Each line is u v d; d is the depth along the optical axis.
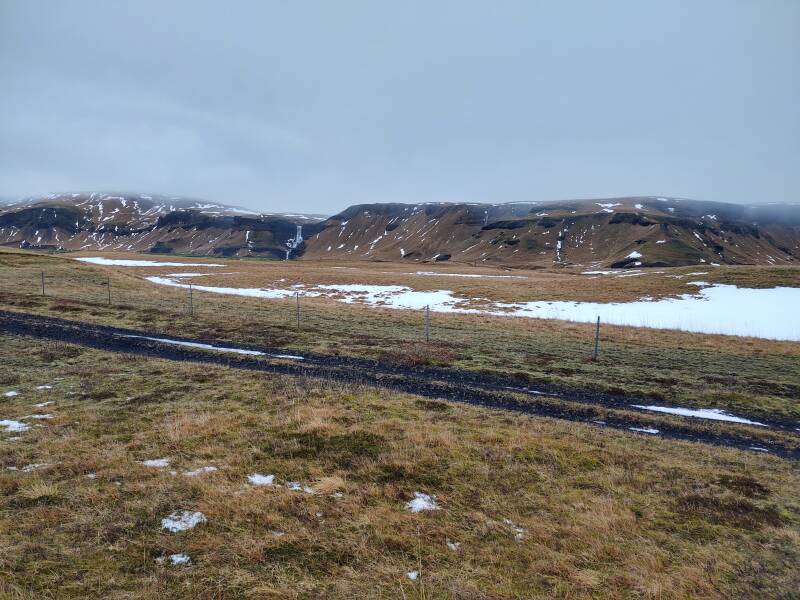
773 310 40.53
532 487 9.14
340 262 145.50
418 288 60.44
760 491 9.44
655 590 6.16
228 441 10.66
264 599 5.70
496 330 31.62
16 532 6.91
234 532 7.12
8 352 19.33
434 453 10.33
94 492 8.12
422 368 20.09
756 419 15.31
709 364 23.36
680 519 8.19
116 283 47.97
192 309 33.62
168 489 8.34
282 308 37.38
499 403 15.59
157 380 15.95
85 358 18.86
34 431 11.02
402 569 6.46
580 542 7.32
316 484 8.74
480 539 7.34
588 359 23.14
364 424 11.98
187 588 5.85
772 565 6.92
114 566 6.23
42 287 39.88
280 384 15.64
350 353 22.20
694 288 50.09
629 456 10.89
